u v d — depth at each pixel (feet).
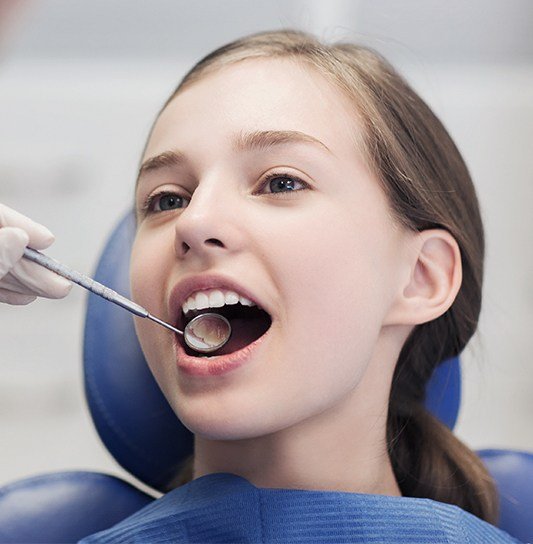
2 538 3.83
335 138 3.33
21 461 7.22
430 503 3.22
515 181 6.98
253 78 3.43
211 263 3.08
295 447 3.33
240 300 3.12
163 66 7.24
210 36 7.23
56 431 7.24
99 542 3.37
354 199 3.28
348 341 3.17
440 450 3.96
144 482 4.24
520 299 6.95
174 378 3.24
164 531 3.24
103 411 4.10
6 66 7.18
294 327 3.08
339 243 3.17
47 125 7.17
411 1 6.97
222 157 3.25
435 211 3.61
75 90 7.18
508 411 6.93
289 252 3.09
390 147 3.49
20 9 4.64
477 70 7.04
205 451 3.50
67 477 4.08
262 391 3.03
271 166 3.22
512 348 6.93
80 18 7.23
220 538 3.17
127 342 4.13
